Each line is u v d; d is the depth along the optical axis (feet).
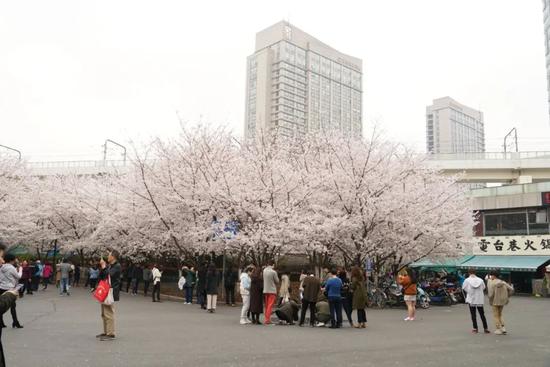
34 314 50.16
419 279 91.35
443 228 81.87
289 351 30.91
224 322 47.93
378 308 72.28
